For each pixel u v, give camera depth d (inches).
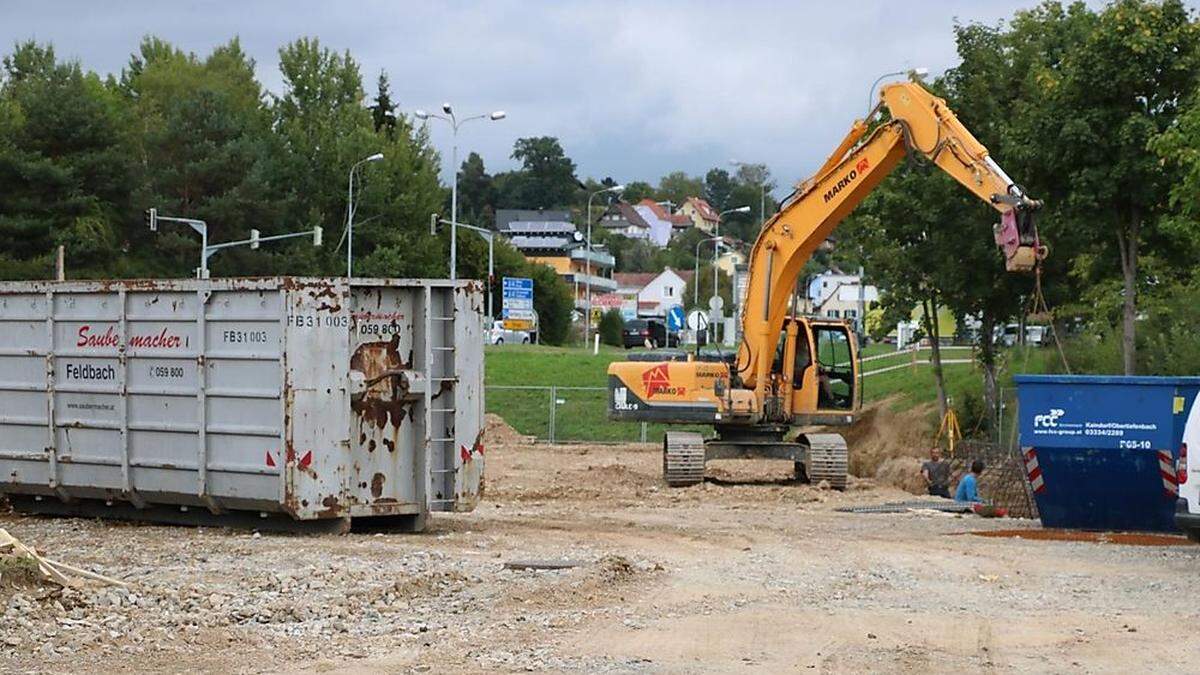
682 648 453.1
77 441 784.3
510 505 992.9
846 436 1630.2
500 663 430.9
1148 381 824.3
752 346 1224.8
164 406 746.8
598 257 6402.6
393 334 737.6
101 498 780.6
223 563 610.5
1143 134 1026.1
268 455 706.2
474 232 3973.9
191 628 473.1
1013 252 991.0
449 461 755.4
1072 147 1056.2
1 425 818.2
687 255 7440.9
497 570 601.9
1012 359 1603.1
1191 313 1256.8
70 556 633.6
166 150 3100.4
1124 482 830.5
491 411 2009.1
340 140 3484.3
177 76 3700.8
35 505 824.3
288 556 634.2
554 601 532.7
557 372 2301.9
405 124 3676.2
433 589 553.0
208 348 729.0
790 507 1021.8
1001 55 1354.6
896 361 2226.9
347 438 715.4
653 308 5629.9
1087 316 1397.6
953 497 1134.4
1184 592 578.9
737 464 1457.9
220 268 3051.2
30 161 2647.6
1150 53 1029.2
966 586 590.9
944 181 1325.0
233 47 4003.4
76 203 2691.9
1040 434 842.8
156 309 748.6
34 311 800.3
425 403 738.8
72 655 438.6
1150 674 422.0
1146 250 1149.7
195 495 734.5
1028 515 957.2
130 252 2938.0
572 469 1386.6
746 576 607.2
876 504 1051.3
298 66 3634.4
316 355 706.8
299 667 426.6
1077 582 605.9
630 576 596.1
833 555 689.0
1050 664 434.6
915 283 1393.9
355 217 3516.2
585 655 442.0
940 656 444.5
